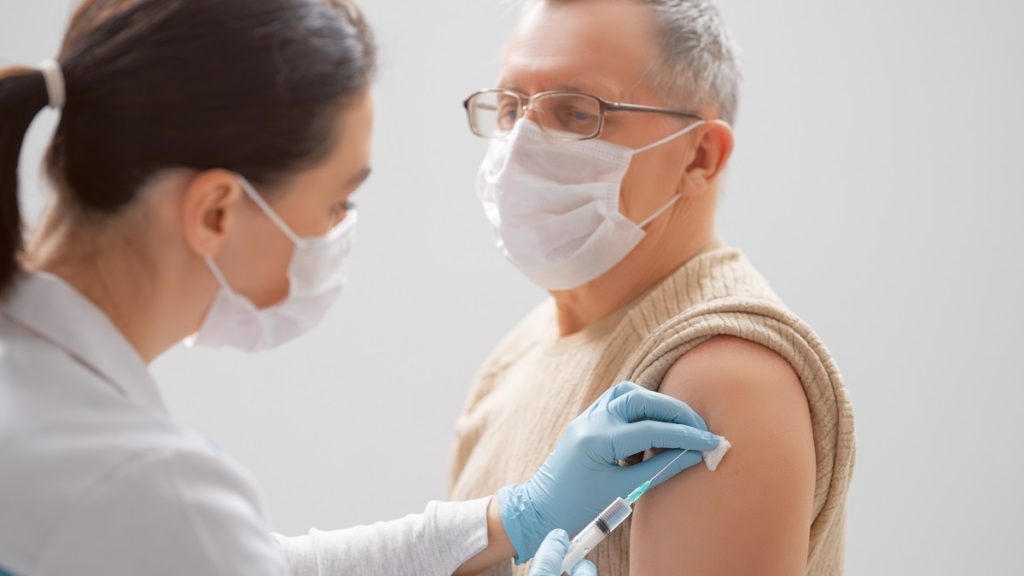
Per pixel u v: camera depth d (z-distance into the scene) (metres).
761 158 2.33
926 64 2.22
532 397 1.47
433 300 2.52
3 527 0.86
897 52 2.23
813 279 2.32
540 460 1.40
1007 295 2.22
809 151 2.30
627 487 1.22
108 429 0.91
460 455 1.67
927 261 2.26
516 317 2.50
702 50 1.40
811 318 2.33
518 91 1.42
